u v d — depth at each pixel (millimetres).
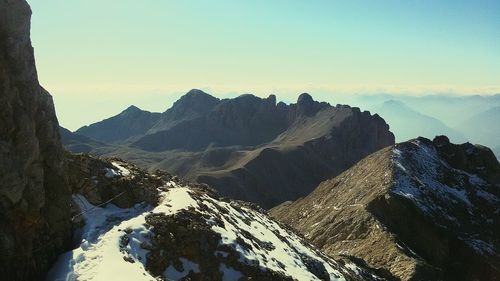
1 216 20938
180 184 36375
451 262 63688
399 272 52625
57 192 24719
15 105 21969
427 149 92438
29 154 22234
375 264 56000
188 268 25359
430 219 66188
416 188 74312
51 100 25688
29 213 22094
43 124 24438
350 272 40906
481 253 64062
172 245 25797
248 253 28375
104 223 26656
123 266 22094
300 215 90250
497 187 88562
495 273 61750
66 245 24547
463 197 81562
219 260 26609
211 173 187500
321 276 34250
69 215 25391
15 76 22609
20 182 21469
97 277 20984
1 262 20312
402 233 65625
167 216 27328
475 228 72750
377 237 61438
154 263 24375
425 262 55469
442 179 84250
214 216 30703
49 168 24562
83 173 29359
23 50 23078
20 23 23000
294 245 37406
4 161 20844
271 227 39438
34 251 22188
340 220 69688
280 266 30250
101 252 23188
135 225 25828
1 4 22141
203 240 26984
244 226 33812
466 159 95625
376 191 73000
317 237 69562
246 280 26234
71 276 21422
